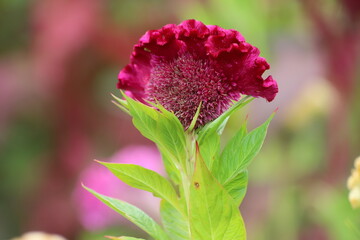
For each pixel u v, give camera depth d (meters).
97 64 1.50
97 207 1.34
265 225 1.11
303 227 1.09
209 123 0.62
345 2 1.10
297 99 1.11
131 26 1.48
